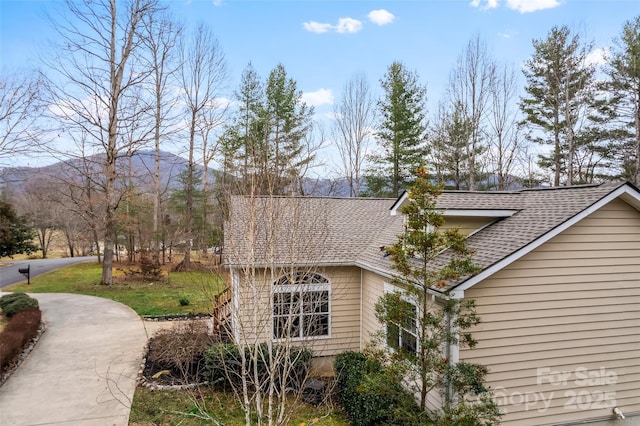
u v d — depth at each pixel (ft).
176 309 57.62
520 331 26.16
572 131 90.99
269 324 24.26
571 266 27.12
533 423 26.48
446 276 22.38
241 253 26.48
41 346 41.04
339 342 41.16
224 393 31.35
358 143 117.39
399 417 22.62
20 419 26.55
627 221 28.17
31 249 105.50
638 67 84.28
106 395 30.09
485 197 35.99
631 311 28.37
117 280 79.46
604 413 27.86
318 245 33.71
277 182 24.88
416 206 23.47
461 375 21.72
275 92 97.19
